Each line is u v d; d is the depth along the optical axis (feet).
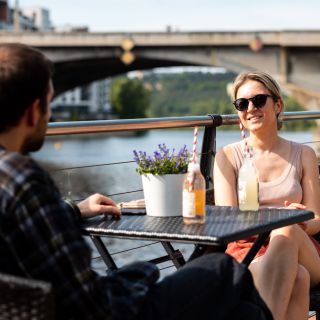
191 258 8.90
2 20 418.72
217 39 136.77
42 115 7.19
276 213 9.43
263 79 12.01
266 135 12.07
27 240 6.46
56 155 162.50
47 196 6.53
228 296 7.52
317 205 12.00
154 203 9.73
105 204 9.68
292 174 12.01
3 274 6.20
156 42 140.56
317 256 10.50
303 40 131.44
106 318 6.64
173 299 7.30
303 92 137.28
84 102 425.28
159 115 529.86
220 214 9.51
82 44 145.59
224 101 520.01
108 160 148.15
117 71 175.11
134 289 7.24
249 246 11.14
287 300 9.77
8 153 6.67
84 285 6.52
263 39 134.21
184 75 531.50
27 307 6.01
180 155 9.85
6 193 6.48
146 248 49.14
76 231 6.63
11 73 6.87
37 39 148.25
